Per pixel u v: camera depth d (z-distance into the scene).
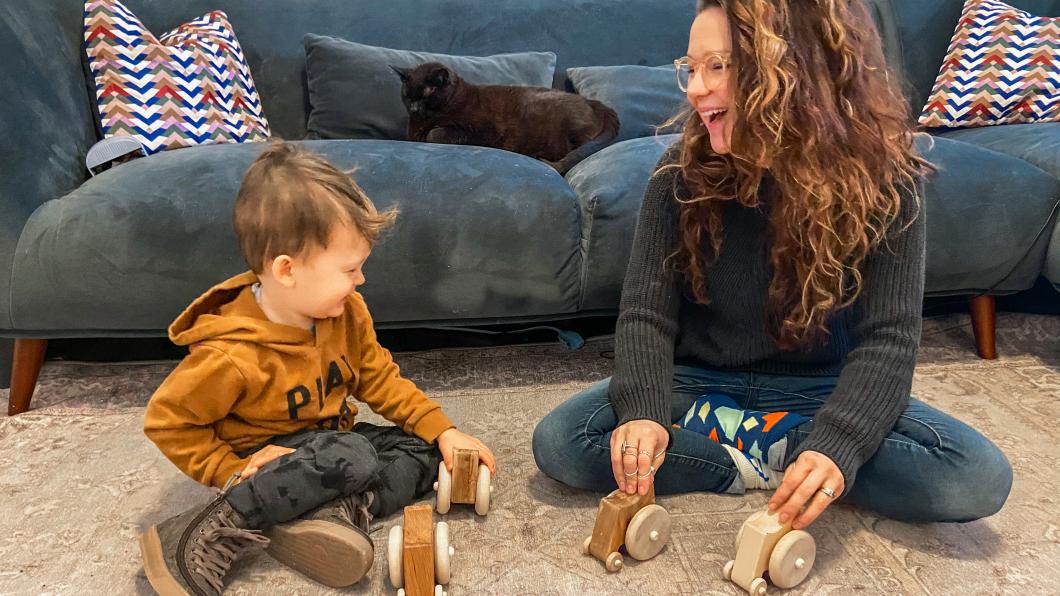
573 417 1.11
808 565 0.95
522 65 2.03
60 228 1.36
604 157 1.64
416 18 2.09
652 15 2.18
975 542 1.04
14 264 1.37
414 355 1.73
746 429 1.13
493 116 1.81
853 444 0.94
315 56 1.93
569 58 2.15
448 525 1.08
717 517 1.10
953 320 1.91
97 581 0.97
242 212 0.96
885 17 2.14
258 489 0.93
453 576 0.97
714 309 1.14
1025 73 1.96
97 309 1.39
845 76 0.95
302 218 0.93
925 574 0.97
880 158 0.97
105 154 1.56
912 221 1.02
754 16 0.89
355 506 1.01
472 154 1.56
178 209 1.38
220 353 0.96
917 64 2.14
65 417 1.42
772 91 0.89
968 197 1.57
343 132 1.92
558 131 1.80
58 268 1.36
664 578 0.96
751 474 1.13
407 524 0.91
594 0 2.16
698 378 1.20
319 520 0.94
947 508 1.00
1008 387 1.54
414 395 1.16
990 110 1.98
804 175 0.95
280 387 1.01
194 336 0.98
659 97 2.00
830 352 1.14
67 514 1.11
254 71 1.99
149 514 1.11
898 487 1.02
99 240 1.36
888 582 0.96
